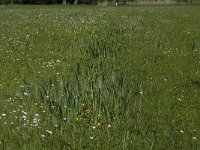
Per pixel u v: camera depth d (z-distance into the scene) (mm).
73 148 7109
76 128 8016
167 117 9062
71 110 8461
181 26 26297
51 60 14391
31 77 11891
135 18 31859
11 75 12219
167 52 16547
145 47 17516
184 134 7988
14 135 7453
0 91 10406
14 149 6918
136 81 11789
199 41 19750
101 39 18969
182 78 12539
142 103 9898
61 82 10016
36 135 7418
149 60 14961
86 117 8773
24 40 19094
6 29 24031
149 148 7148
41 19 31016
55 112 8602
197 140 7672
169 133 7980
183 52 16688
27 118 8234
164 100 10250
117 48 15805
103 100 9328
